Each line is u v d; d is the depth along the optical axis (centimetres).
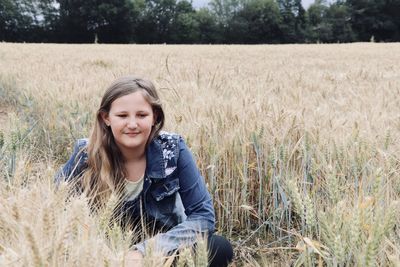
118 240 183
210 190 369
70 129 502
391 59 1944
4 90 901
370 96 629
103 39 7131
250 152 390
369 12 7644
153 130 263
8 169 310
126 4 6900
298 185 345
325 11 7650
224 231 371
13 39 6738
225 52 2481
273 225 340
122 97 247
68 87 688
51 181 206
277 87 684
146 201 265
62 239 145
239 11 7494
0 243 160
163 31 7244
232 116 418
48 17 6912
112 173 257
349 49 2925
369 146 339
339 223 206
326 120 421
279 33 7481
